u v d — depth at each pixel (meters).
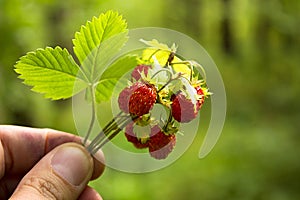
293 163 0.94
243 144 1.06
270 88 1.40
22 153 0.35
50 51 0.28
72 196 0.31
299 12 1.31
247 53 1.71
